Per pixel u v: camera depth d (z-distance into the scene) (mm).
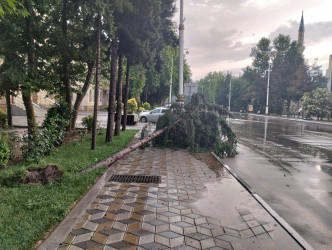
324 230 4254
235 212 4543
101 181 6039
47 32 9820
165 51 42625
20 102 27359
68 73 11984
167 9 14039
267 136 17359
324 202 5496
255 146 13016
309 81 48688
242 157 10242
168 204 4781
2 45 8977
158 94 56188
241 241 3611
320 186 6605
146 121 25250
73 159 7902
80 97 14133
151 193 5340
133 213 4348
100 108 50406
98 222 3996
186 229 3867
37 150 7621
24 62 9438
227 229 3926
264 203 4949
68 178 5730
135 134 15195
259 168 8422
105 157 8305
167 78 47125
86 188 5406
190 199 5082
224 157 10188
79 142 11375
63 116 10625
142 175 6637
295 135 18281
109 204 4703
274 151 11672
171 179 6418
